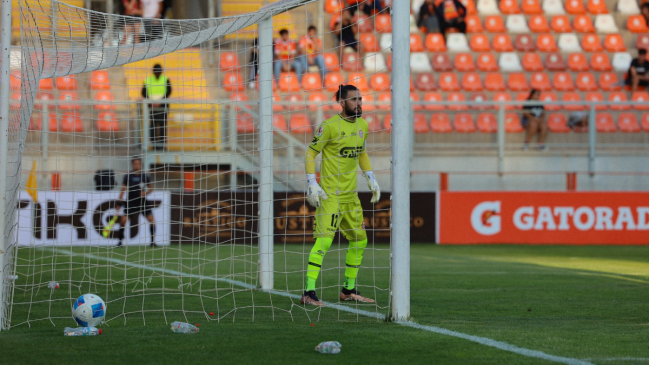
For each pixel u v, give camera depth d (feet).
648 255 135.03
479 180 171.42
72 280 89.86
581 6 232.53
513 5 231.50
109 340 48.32
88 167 162.40
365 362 41.55
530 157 173.47
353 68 200.44
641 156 174.19
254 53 81.97
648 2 232.32
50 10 63.72
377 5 209.56
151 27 71.10
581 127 177.58
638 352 44.62
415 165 172.86
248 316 60.13
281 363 41.27
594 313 62.95
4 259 53.57
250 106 169.27
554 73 210.79
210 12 196.13
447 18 218.38
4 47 52.95
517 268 108.17
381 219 163.32
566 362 41.57
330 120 67.41
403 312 57.26
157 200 157.28
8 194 54.49
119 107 166.09
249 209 158.81
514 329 53.31
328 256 130.21
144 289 75.72
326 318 58.80
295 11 201.05
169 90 165.58
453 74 207.00
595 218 166.20
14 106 59.06
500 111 169.37
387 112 177.78
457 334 50.65
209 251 139.54
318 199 67.21
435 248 151.64
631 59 219.00
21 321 57.62
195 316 60.08
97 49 68.64
